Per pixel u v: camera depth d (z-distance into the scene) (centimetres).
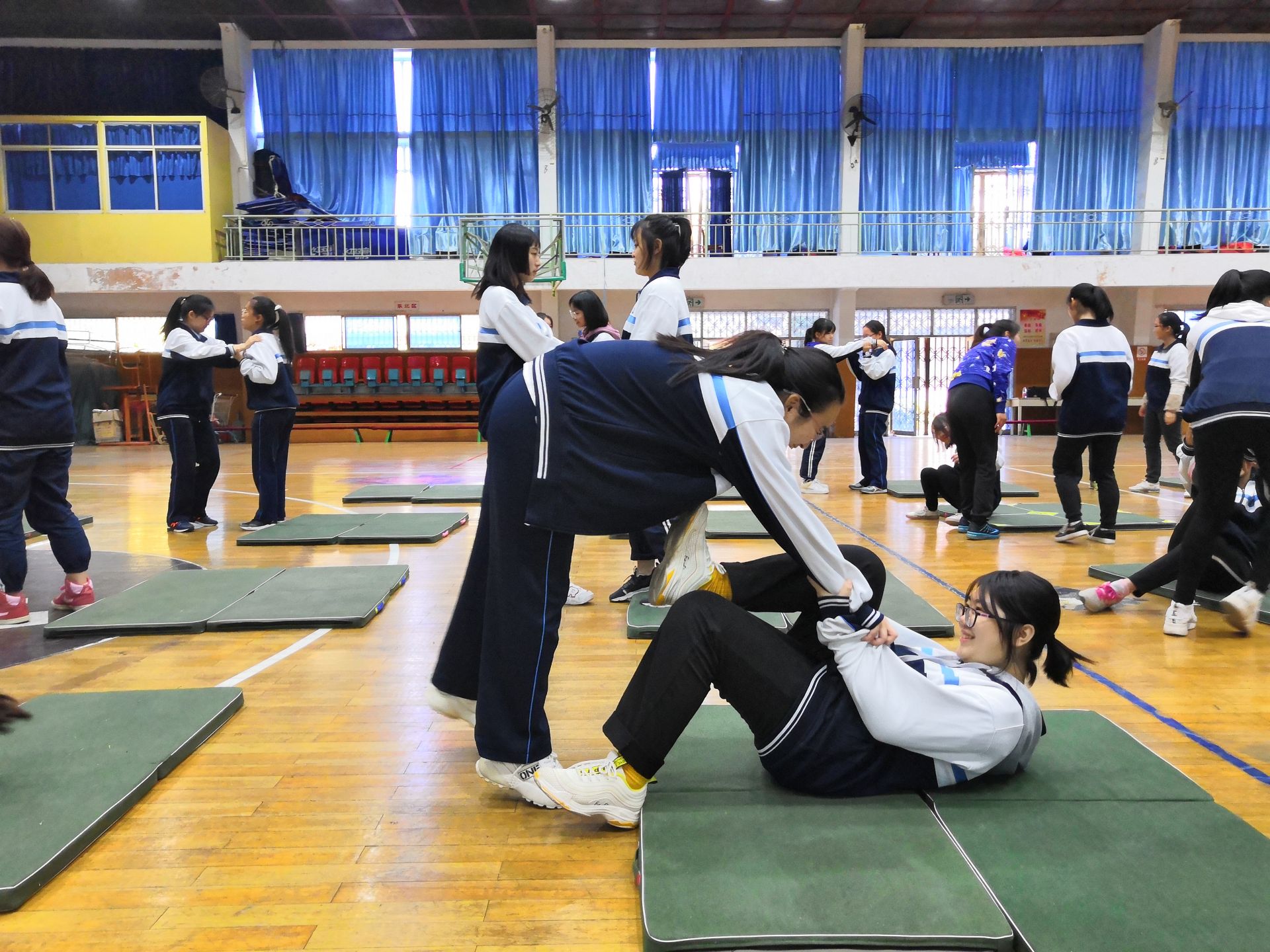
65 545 327
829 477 784
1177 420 620
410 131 1337
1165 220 1306
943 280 1235
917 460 966
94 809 165
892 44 1311
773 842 148
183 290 1226
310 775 189
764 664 158
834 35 1305
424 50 1319
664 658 157
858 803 162
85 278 1223
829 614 155
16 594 316
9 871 143
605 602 342
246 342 497
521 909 139
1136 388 1334
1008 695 161
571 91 1320
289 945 130
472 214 1338
